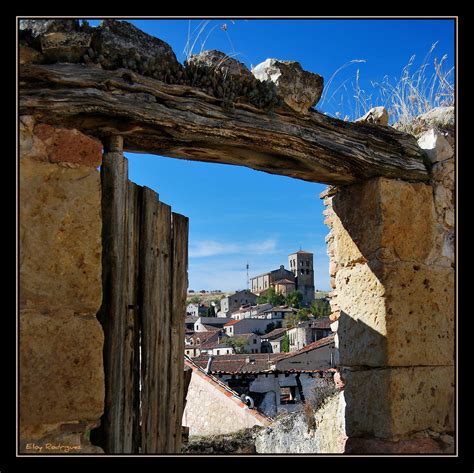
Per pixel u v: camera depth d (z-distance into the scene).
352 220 3.99
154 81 2.96
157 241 3.29
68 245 2.68
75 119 2.80
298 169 3.70
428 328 3.78
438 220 3.97
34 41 2.70
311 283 105.44
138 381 3.07
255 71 3.49
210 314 90.31
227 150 3.35
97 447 2.68
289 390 16.94
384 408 3.60
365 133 3.75
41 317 2.58
